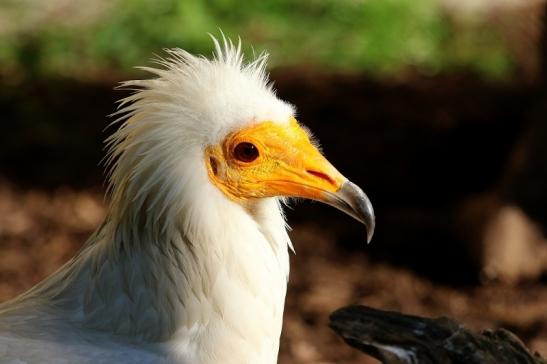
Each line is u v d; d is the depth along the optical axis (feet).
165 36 67.62
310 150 18.07
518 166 42.88
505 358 20.86
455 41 72.74
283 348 35.37
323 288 40.37
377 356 21.43
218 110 17.46
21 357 15.87
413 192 50.14
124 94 61.21
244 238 17.85
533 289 40.83
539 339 36.81
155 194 17.17
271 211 18.63
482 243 42.09
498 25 73.46
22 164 52.24
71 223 46.21
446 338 21.18
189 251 17.37
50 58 66.28
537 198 42.09
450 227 45.06
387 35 71.97
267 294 18.10
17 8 73.97
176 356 17.11
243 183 17.88
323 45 70.74
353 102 61.26
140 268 17.33
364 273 41.98
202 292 17.43
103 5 74.23
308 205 48.60
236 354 17.61
